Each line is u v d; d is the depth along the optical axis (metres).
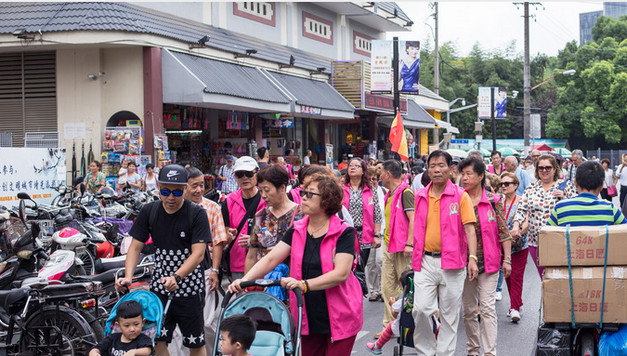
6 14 17.22
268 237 6.03
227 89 18.11
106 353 5.23
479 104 32.50
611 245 5.40
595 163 6.04
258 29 24.16
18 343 6.84
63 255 8.03
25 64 18.12
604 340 5.49
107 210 12.95
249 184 6.93
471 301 7.20
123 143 17.19
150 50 17.22
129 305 5.20
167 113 18.62
